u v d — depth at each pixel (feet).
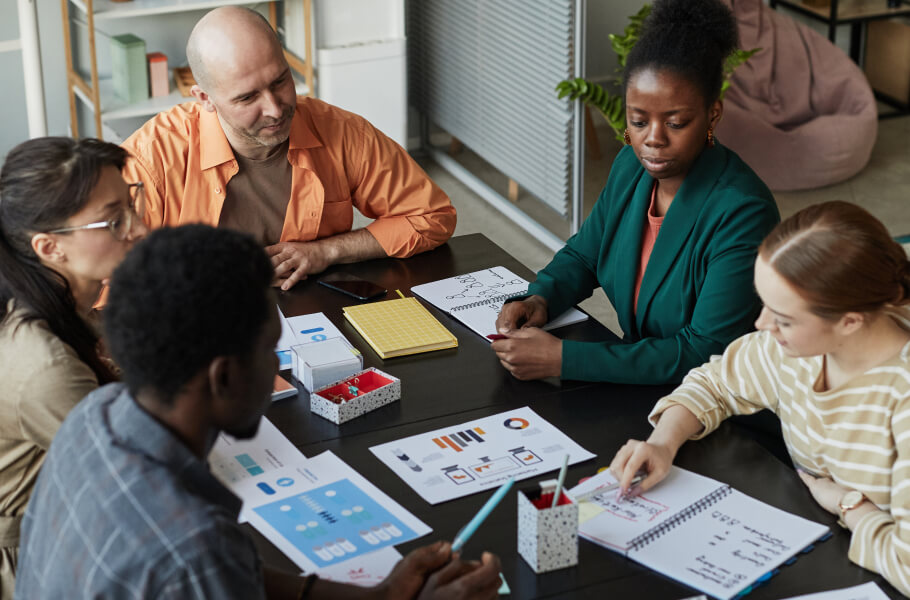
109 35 14.25
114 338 3.34
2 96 14.35
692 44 5.88
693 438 5.56
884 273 4.48
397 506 4.97
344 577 4.46
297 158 7.75
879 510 4.73
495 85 14.70
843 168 14.83
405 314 6.95
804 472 5.17
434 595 4.08
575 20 12.59
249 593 3.31
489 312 7.04
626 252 6.83
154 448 3.38
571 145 13.25
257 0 14.07
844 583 4.50
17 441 4.96
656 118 6.02
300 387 6.10
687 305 6.53
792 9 16.53
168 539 3.21
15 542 5.15
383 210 8.24
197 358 3.31
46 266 5.05
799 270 4.50
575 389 6.10
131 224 5.16
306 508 4.94
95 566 3.25
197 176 7.64
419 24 16.60
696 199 6.38
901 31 16.35
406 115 15.26
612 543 4.68
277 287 7.52
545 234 14.01
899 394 4.74
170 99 13.74
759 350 5.49
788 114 15.30
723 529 4.81
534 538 4.46
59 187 4.88
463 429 5.65
